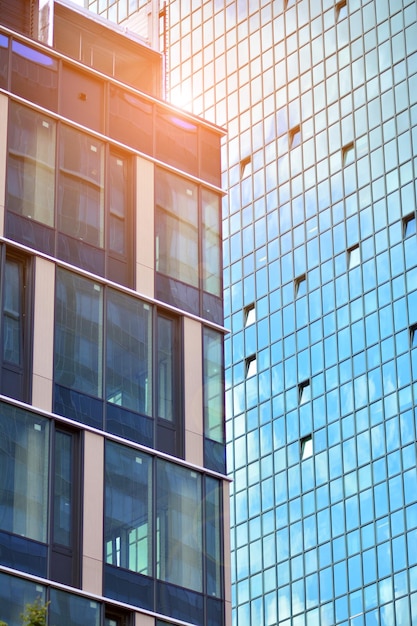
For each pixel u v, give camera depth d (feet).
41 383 173.88
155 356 186.29
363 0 561.84
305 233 562.25
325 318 542.98
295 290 560.61
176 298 191.52
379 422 510.17
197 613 176.96
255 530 545.03
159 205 194.70
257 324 573.74
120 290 185.78
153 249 191.52
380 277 525.75
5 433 168.76
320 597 509.35
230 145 607.37
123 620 171.12
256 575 538.47
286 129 582.76
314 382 540.52
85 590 168.45
